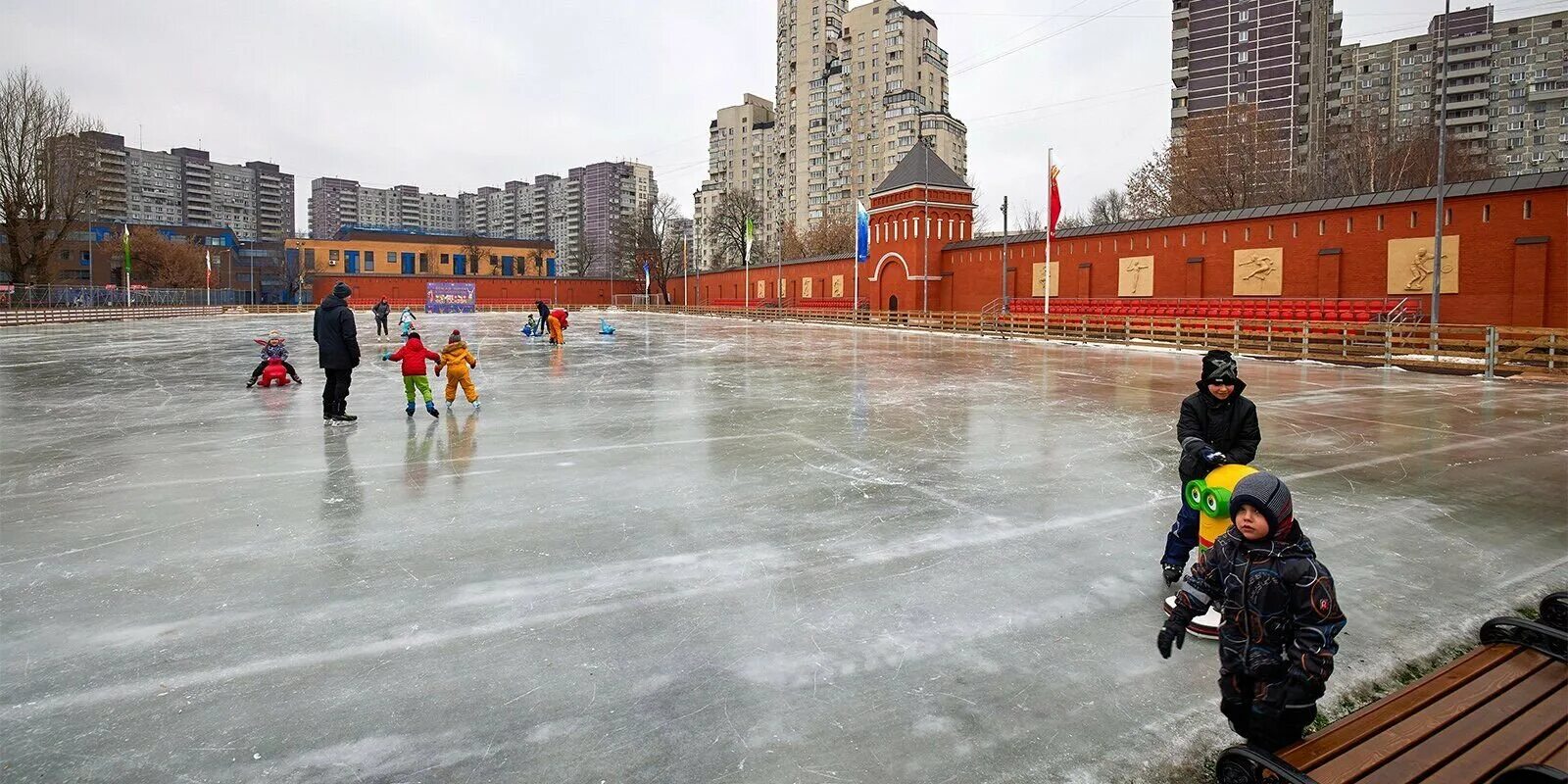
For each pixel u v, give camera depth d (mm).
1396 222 26781
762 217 115000
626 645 4301
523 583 5207
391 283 93562
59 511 6922
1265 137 49469
